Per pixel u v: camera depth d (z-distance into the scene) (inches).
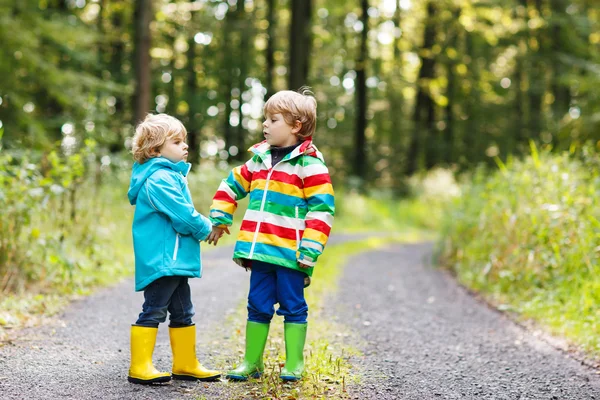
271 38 1013.8
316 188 132.7
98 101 487.2
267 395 122.7
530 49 974.4
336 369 145.0
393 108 1224.8
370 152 1234.6
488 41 1071.6
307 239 130.0
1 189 213.5
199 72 1054.4
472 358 164.9
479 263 303.6
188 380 132.4
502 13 1008.9
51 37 531.5
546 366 157.1
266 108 137.5
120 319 190.4
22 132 502.3
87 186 303.7
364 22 1041.5
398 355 165.6
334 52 1069.8
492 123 1178.6
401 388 135.1
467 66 1102.4
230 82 1068.5
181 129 133.6
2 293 204.2
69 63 698.8
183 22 996.6
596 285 213.0
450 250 371.9
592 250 237.6
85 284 238.8
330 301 239.3
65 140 336.5
